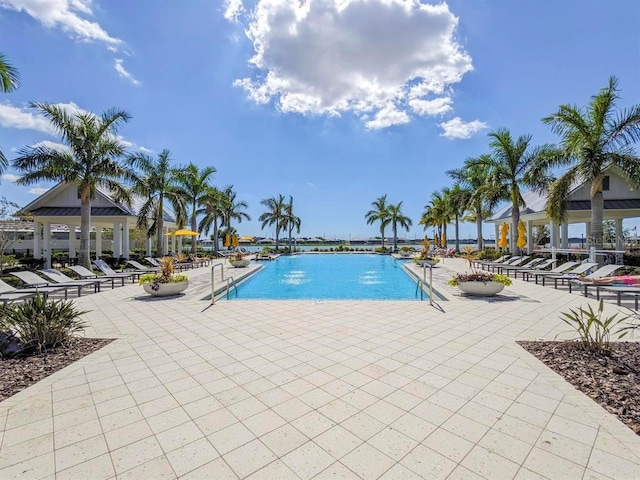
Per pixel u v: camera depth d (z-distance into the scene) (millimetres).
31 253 25203
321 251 38125
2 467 2045
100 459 2129
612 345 4277
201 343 4625
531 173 14242
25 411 2750
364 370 3607
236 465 2064
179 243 27141
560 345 4316
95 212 17812
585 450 2176
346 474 1969
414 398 2945
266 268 20484
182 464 2074
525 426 2475
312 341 4676
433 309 6738
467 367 3656
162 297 8523
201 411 2748
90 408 2805
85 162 13023
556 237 19109
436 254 26781
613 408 2707
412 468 2018
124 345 4547
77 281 9359
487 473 1967
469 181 23391
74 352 4238
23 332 4250
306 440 2326
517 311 6551
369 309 6766
